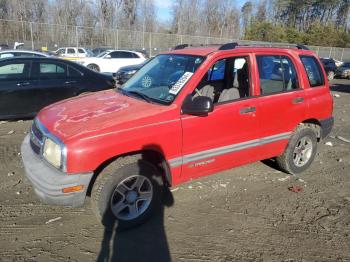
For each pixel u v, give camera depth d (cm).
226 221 396
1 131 696
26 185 464
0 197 430
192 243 355
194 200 441
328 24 6894
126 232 370
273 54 465
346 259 340
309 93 499
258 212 419
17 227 370
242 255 340
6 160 545
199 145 392
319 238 372
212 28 6378
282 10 8194
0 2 4759
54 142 327
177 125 370
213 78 451
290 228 388
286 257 339
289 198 458
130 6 5112
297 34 6341
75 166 318
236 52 430
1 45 2522
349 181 522
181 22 5875
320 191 484
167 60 448
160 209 415
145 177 366
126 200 365
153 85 422
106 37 2989
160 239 360
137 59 2055
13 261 319
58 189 320
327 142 713
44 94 765
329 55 4428
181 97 378
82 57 1995
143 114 356
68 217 393
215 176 514
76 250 338
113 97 419
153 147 355
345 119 977
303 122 516
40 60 768
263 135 454
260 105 439
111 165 344
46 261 321
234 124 417
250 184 494
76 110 379
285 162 505
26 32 2750
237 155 433
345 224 402
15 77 737
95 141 324
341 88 1962
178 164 380
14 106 740
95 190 344
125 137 338
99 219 354
